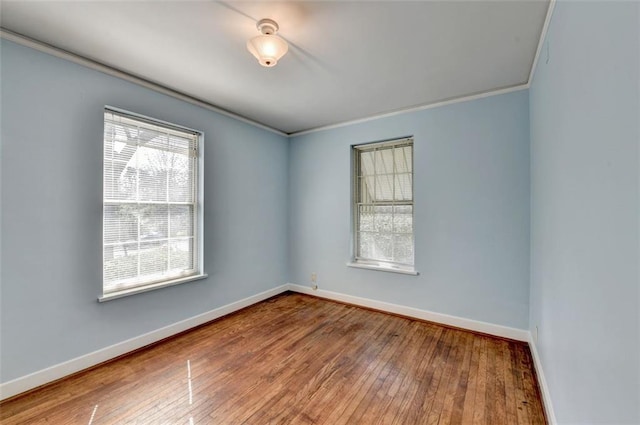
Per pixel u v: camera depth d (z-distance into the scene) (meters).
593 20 1.03
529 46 2.07
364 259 3.83
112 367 2.26
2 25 1.83
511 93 2.75
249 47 1.87
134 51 2.15
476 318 2.94
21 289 1.94
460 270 3.02
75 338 2.18
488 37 1.96
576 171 1.24
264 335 2.86
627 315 0.78
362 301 3.71
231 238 3.50
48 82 2.06
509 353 2.48
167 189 2.86
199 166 3.15
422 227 3.26
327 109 3.38
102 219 2.34
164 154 2.84
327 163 4.03
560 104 1.50
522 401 1.86
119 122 2.50
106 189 2.41
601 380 0.96
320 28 1.87
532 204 2.55
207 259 3.19
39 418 1.70
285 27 1.86
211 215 3.24
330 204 4.01
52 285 2.07
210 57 2.23
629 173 0.76
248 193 3.74
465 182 2.99
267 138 4.05
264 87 2.79
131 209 2.58
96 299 2.30
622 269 0.81
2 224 1.87
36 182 2.01
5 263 1.88
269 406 1.82
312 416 1.74
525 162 2.69
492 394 1.93
